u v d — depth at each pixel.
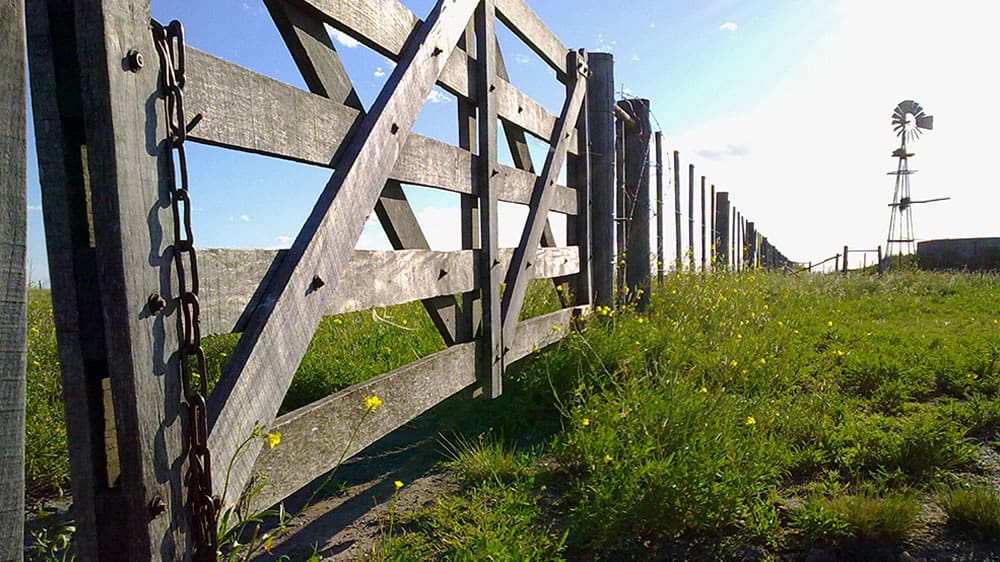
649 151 8.36
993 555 2.72
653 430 3.55
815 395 4.52
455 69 3.61
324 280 2.30
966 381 5.10
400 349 5.38
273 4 2.24
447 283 3.53
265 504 2.04
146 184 1.53
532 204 5.01
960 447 3.72
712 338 5.95
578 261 6.30
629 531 2.89
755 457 3.36
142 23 1.53
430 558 2.74
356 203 2.50
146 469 1.50
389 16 2.87
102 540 1.51
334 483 3.64
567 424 4.46
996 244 22.09
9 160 1.17
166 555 1.57
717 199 14.48
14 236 1.18
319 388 4.77
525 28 4.82
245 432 1.90
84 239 1.51
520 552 2.50
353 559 2.76
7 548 1.17
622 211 7.99
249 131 1.98
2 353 1.16
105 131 1.42
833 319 8.89
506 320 4.34
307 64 2.43
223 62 1.87
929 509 3.13
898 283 14.46
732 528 2.95
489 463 3.60
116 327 1.46
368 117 2.68
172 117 1.63
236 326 1.95
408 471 3.80
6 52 1.15
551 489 3.45
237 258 1.95
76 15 1.41
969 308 10.70
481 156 3.96
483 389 4.10
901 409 4.62
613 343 5.37
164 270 1.59
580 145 6.31
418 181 3.15
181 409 1.64
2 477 1.17
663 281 8.97
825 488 3.31
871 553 2.74
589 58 6.68
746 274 10.60
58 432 3.48
